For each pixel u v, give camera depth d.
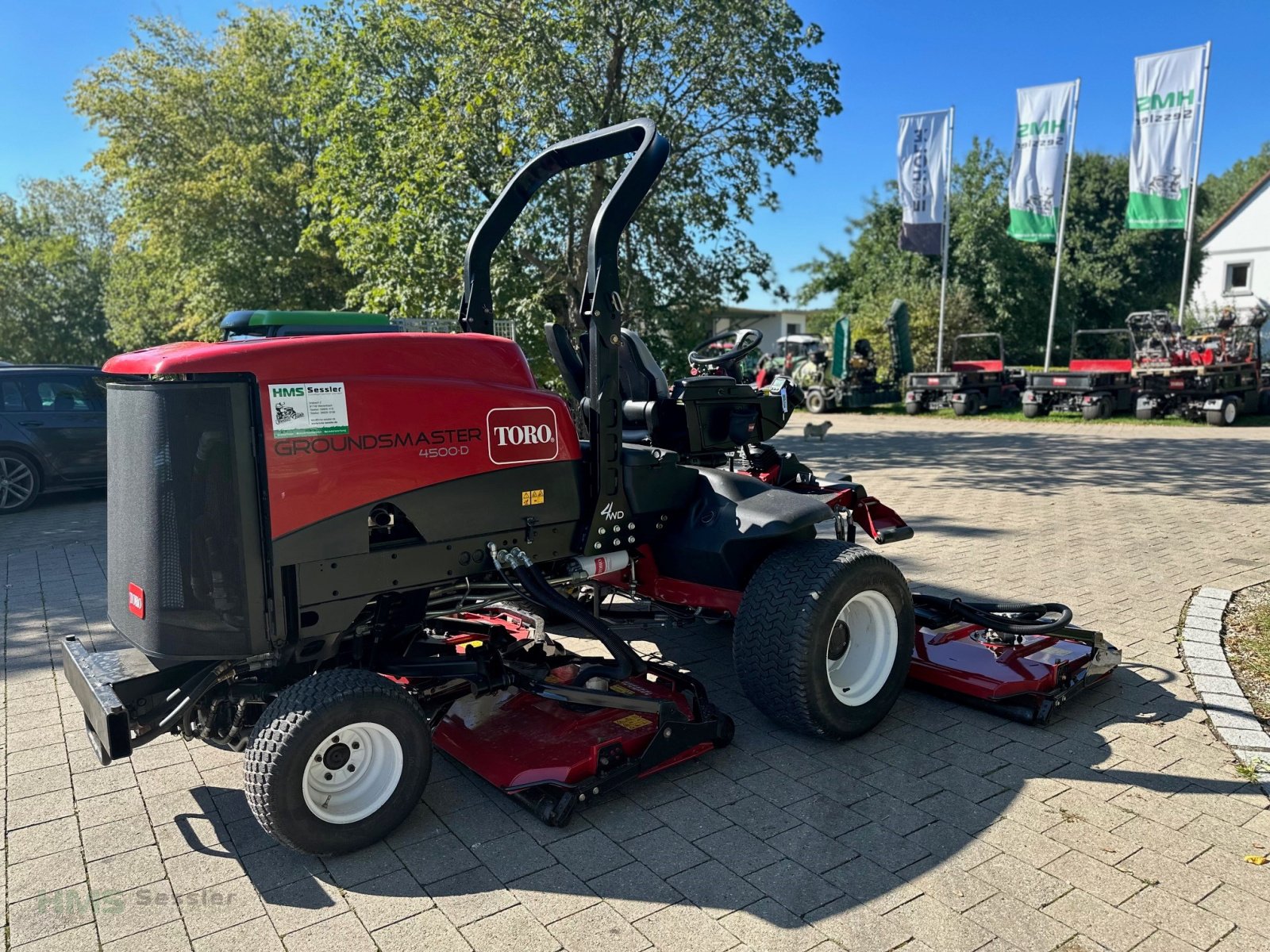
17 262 36.09
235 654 2.60
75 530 8.15
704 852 2.72
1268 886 2.50
